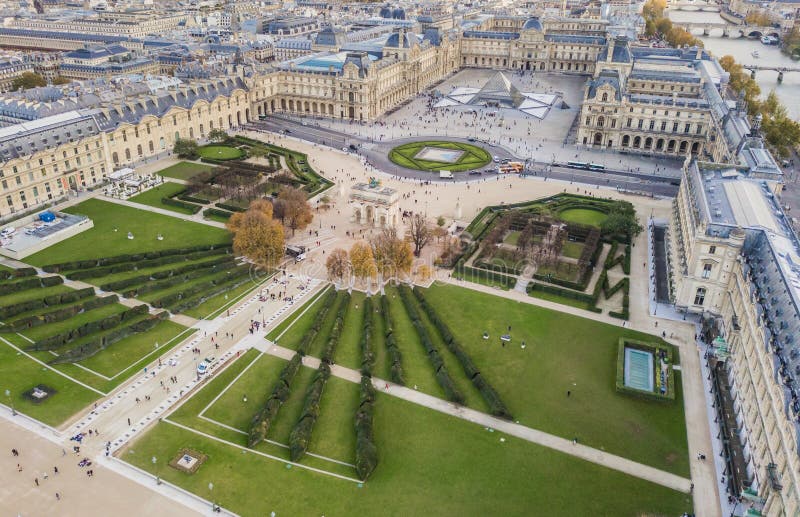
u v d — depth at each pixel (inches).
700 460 7258.9
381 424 7711.6
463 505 6579.7
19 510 6422.2
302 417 7677.2
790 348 6899.6
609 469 7096.5
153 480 6845.5
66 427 7583.7
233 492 6692.9
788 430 6092.5
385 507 6535.4
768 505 6259.8
